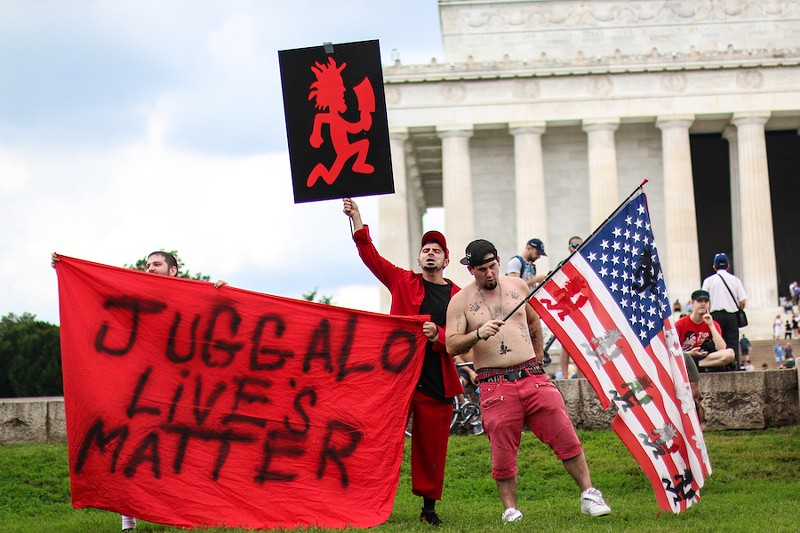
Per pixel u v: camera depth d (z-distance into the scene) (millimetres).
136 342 16844
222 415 16734
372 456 16641
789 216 93938
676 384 17047
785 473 22078
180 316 16938
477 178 87188
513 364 16359
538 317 17266
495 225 86750
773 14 88562
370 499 16484
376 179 17250
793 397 26750
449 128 82062
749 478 21922
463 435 27188
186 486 16453
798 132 87438
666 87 81938
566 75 82250
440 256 17453
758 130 81438
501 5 89125
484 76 82250
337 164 17266
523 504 20109
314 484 16531
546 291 16875
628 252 17234
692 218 81438
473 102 82312
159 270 18047
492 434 16344
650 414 16812
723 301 31422
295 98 17312
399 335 16953
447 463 24031
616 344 16906
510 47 88938
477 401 27359
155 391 16719
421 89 82688
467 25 89188
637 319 17078
